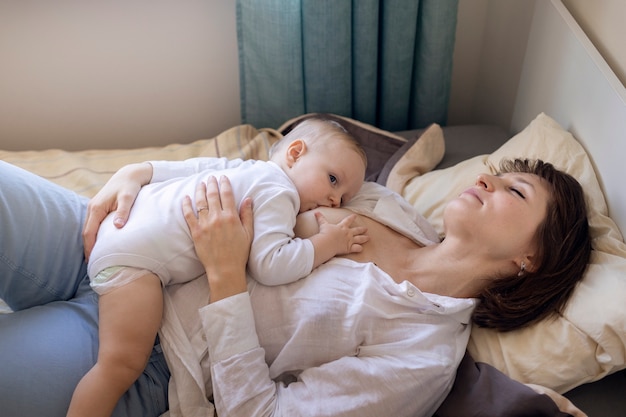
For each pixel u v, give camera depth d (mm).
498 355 1055
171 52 1678
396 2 1516
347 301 1000
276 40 1512
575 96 1307
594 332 982
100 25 1595
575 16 1380
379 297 1007
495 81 1879
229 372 919
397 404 931
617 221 1152
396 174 1451
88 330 969
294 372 1024
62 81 1652
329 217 1121
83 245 1062
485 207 1073
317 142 1135
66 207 1056
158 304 946
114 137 1774
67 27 1577
